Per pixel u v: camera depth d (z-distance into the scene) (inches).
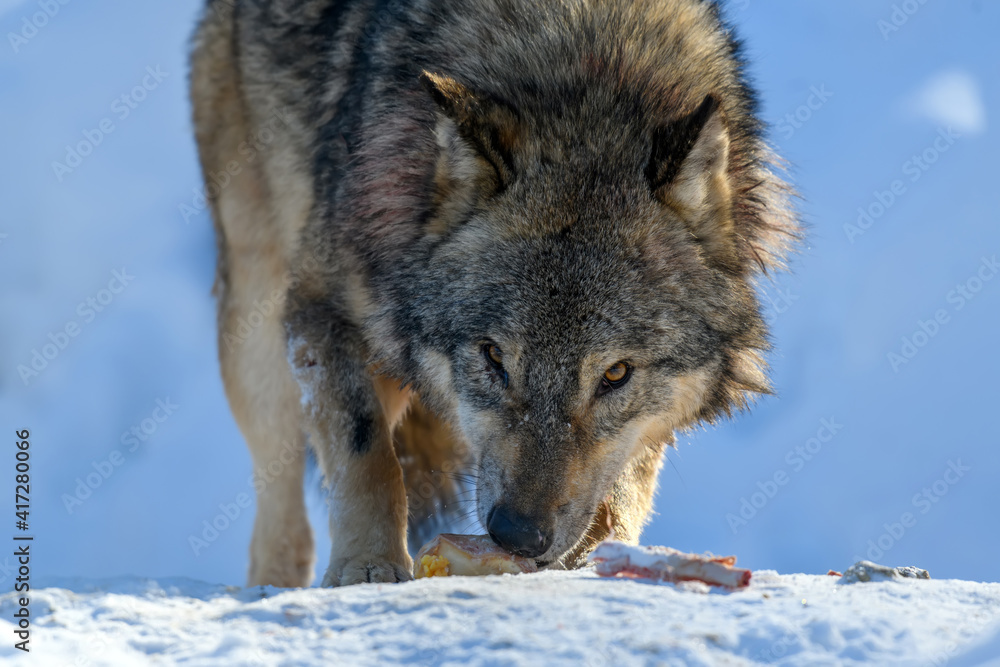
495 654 224.1
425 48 423.8
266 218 526.9
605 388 376.5
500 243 379.9
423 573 347.3
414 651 229.9
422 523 507.8
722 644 228.2
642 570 293.1
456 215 393.1
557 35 411.2
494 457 367.9
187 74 584.1
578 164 380.8
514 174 381.4
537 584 281.4
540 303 367.6
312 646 237.1
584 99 394.9
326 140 461.1
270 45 515.2
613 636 230.5
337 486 402.6
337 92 469.1
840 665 218.2
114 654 239.5
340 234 429.7
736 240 406.6
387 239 410.6
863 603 254.1
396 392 461.1
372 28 451.5
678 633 231.0
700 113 373.1
